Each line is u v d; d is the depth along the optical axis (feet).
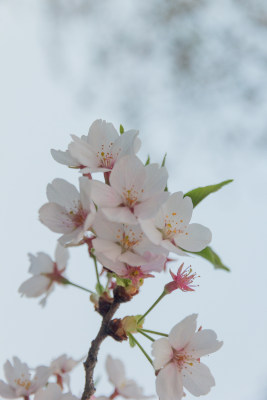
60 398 1.14
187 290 1.15
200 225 1.14
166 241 1.11
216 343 1.12
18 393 1.17
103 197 1.08
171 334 1.11
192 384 1.13
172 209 1.14
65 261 1.28
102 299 1.14
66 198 1.12
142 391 1.35
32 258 1.27
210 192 1.18
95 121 1.18
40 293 1.26
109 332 1.12
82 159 1.14
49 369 1.19
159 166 1.10
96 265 1.17
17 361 1.20
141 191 1.09
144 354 1.13
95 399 1.18
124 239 1.08
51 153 1.19
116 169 1.10
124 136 1.16
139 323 1.14
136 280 1.08
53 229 1.11
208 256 1.19
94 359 1.12
